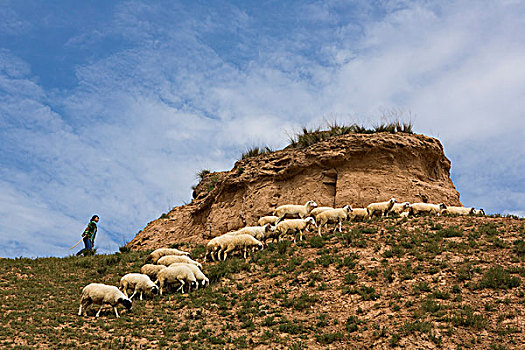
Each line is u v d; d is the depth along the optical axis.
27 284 19.42
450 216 23.27
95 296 15.41
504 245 17.58
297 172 28.94
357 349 12.61
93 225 27.95
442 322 13.30
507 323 12.95
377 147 27.56
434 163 30.38
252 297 16.48
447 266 16.47
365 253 18.64
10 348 12.62
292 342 13.23
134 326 14.72
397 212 24.08
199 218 33.81
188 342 13.57
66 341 13.40
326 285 16.58
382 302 14.92
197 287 17.70
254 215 28.70
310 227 24.06
